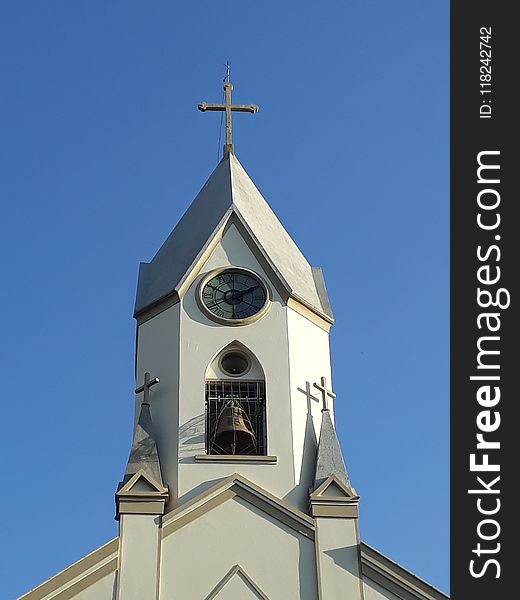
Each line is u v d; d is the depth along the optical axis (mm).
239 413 37719
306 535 34875
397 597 33906
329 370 40281
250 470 36656
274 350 39031
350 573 34188
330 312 41844
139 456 36469
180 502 35875
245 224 41312
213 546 34406
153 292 41062
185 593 33500
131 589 33312
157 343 39750
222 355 39031
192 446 36969
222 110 46969
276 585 33906
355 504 35438
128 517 34594
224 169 44719
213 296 40000
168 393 38375
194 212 43625
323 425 37969
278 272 40375
